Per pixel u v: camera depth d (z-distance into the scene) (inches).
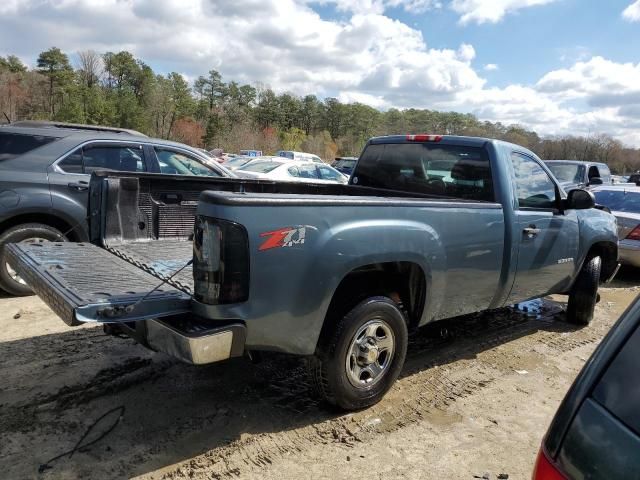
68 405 138.3
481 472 120.2
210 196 109.2
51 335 185.5
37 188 223.5
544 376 174.7
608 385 53.6
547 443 55.7
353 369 137.1
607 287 321.7
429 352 190.5
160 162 258.2
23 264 136.9
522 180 184.7
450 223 151.7
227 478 112.8
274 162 536.4
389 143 210.7
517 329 222.5
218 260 107.7
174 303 111.2
